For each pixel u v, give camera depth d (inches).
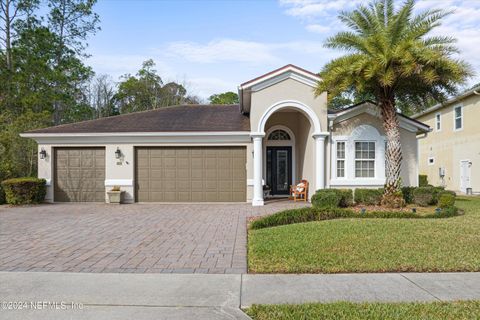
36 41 1000.2
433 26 445.4
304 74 524.1
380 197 478.6
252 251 239.6
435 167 949.8
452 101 824.9
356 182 539.5
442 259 217.6
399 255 225.8
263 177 640.4
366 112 545.6
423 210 430.0
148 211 466.0
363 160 546.6
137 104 1690.5
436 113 943.0
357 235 277.4
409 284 180.9
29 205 534.3
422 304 153.5
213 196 564.7
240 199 562.9
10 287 180.2
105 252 250.5
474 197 667.4
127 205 537.6
